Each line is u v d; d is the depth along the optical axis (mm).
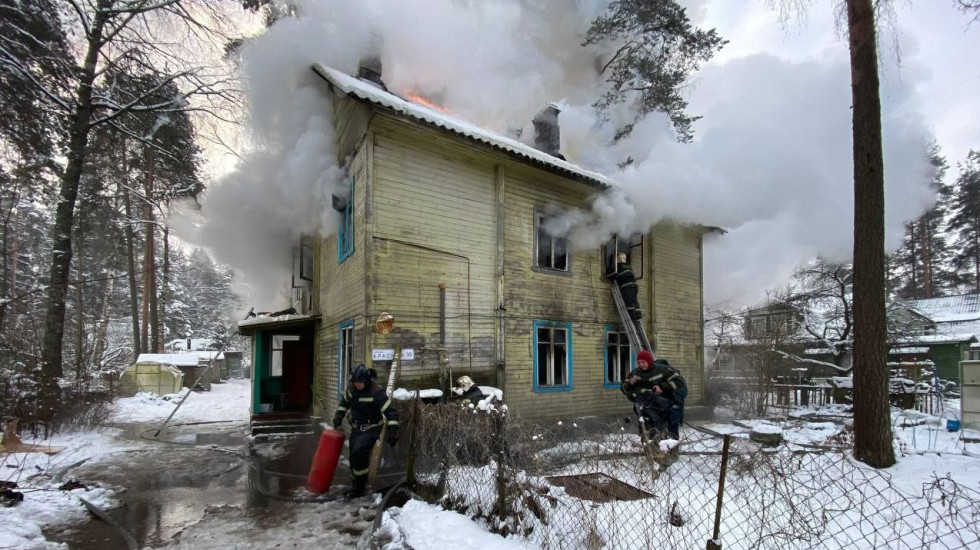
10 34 11117
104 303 29344
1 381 9039
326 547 4250
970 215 31922
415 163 8594
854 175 6562
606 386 10859
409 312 8195
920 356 20734
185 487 6129
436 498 4922
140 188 21891
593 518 3367
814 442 7492
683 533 3475
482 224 9344
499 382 9023
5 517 4473
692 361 12805
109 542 4340
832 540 3516
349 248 9109
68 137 13641
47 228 28297
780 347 15492
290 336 14547
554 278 10297
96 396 10688
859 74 6527
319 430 10234
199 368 23719
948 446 7090
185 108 13531
